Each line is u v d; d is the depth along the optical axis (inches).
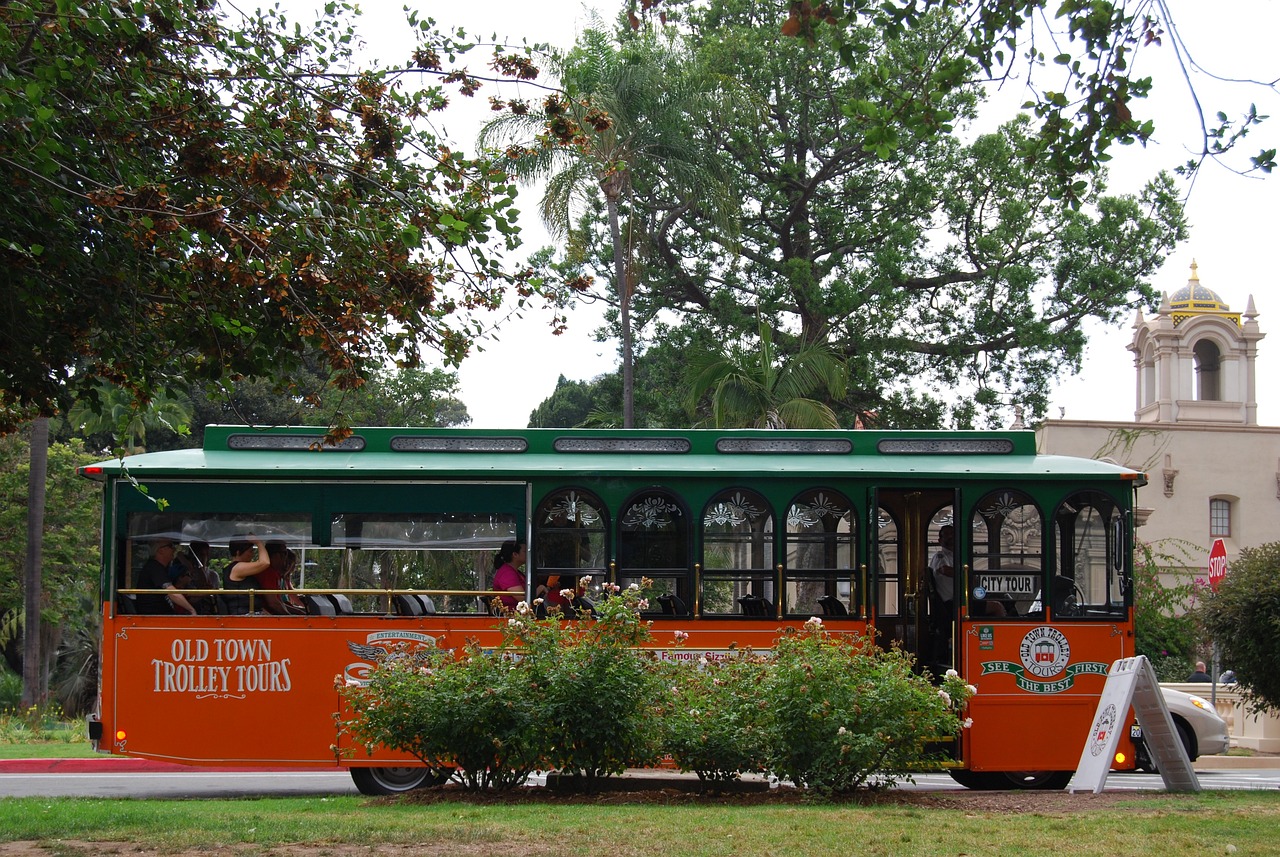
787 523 522.9
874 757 427.2
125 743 494.0
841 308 1237.7
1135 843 317.1
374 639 506.0
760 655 497.0
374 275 371.9
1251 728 778.8
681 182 970.7
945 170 1312.7
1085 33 363.6
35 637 1146.0
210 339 380.8
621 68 938.1
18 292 357.1
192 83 367.9
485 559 515.2
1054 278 1338.6
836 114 1277.1
